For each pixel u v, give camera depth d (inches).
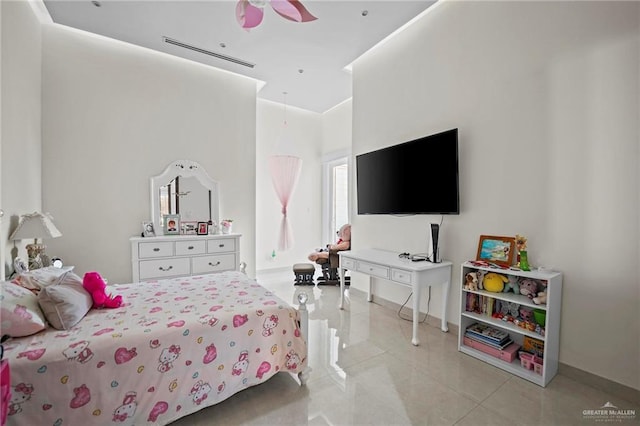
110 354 54.7
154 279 133.1
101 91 130.8
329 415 65.9
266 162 211.0
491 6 96.0
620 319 71.2
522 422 63.6
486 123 97.6
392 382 78.2
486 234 97.7
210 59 145.0
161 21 115.0
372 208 136.2
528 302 80.9
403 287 130.6
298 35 124.6
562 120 80.0
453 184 100.8
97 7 106.7
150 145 142.3
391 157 124.8
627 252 70.0
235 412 66.9
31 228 86.4
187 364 61.7
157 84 143.8
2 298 56.4
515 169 90.1
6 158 85.0
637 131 68.2
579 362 77.8
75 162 125.6
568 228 79.1
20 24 97.6
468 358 90.9
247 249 171.3
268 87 180.4
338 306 140.1
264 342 71.4
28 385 48.8
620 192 70.7
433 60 114.5
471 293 96.8
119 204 135.0
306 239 230.8
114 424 54.7
